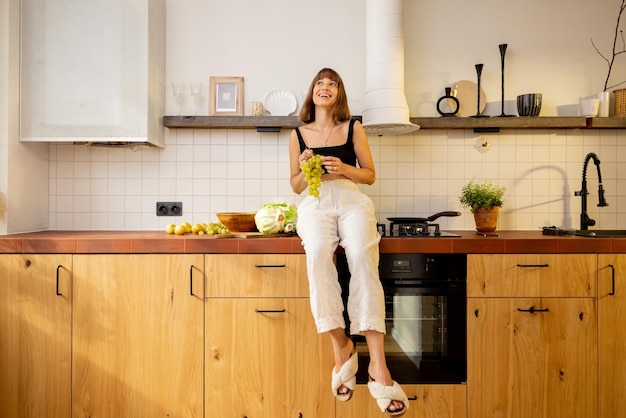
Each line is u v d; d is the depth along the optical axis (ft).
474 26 8.77
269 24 8.77
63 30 7.55
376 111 7.78
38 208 8.25
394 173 8.75
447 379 6.70
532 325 6.66
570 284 6.67
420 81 8.77
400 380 6.72
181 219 8.71
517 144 8.75
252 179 8.73
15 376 6.66
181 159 8.70
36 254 6.66
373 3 7.97
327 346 6.61
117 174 8.65
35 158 8.14
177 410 6.66
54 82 7.56
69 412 6.66
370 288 5.85
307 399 6.63
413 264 6.68
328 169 6.21
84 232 8.14
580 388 6.66
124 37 7.59
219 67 8.73
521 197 8.74
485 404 6.66
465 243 6.65
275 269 6.61
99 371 6.67
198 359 6.65
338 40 8.77
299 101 8.72
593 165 8.71
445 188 8.75
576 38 8.77
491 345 6.67
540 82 8.77
